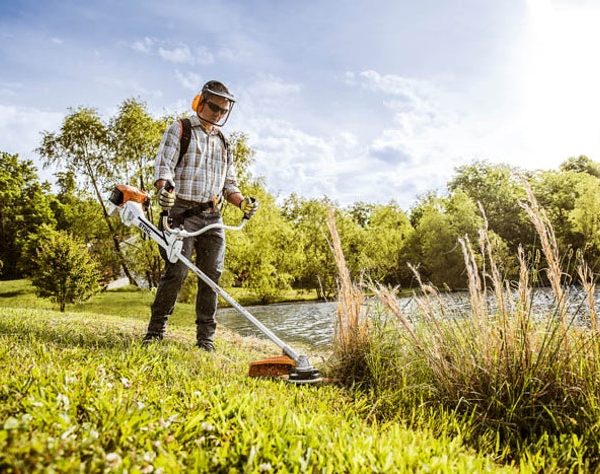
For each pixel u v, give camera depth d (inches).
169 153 173.3
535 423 111.3
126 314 703.7
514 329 121.7
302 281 1424.7
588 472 93.4
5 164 1924.2
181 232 161.2
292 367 144.6
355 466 72.6
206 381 127.9
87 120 1080.8
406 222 1941.4
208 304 187.8
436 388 131.3
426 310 138.1
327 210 168.9
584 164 2160.4
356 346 157.3
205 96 174.4
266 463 72.5
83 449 66.5
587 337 119.7
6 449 59.7
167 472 66.8
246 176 1032.2
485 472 81.6
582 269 125.3
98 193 1107.9
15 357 117.6
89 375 101.3
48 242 618.2
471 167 2068.2
